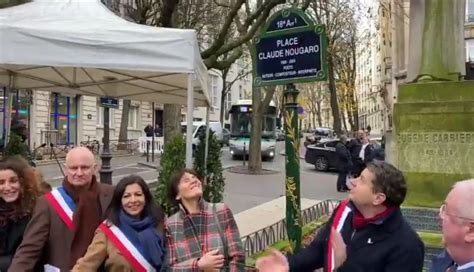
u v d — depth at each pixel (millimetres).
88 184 3588
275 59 4785
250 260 5965
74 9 5766
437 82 6578
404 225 2766
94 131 36625
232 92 66875
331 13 29625
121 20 5820
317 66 4551
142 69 5219
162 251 3383
